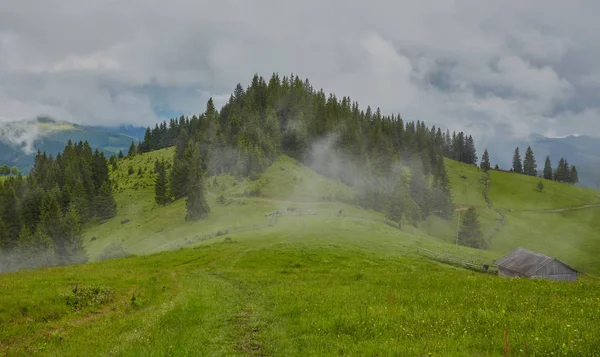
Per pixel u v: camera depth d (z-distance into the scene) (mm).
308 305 21750
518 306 18109
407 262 63938
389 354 11703
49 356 14273
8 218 146250
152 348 14164
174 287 32625
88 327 18859
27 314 20531
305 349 13891
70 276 33906
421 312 17766
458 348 12023
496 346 11906
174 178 171625
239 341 16578
